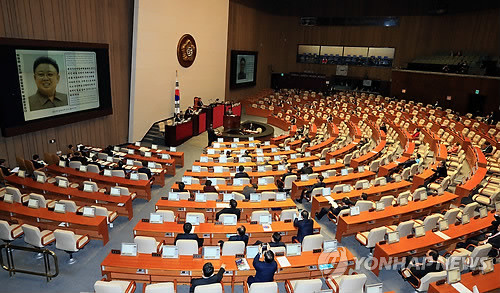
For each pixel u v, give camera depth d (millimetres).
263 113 33562
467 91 29641
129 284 7875
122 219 12328
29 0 14820
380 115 30188
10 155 15164
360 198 12992
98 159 16422
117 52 20109
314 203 12664
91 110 18797
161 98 23922
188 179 13484
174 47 24234
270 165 15883
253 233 10062
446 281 8109
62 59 16641
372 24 39656
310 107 34188
